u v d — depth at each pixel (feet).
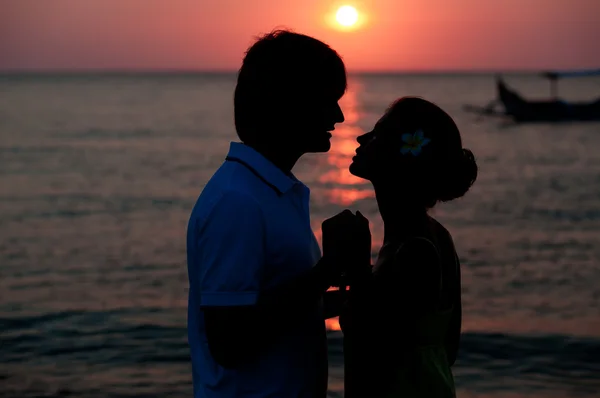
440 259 6.51
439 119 6.64
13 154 123.24
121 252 47.93
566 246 49.96
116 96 419.33
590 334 27.37
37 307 32.78
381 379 6.48
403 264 6.29
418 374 6.43
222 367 6.32
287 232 6.15
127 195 79.10
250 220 5.90
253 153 6.23
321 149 6.58
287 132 6.35
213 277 5.86
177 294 35.58
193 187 86.17
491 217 63.67
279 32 6.37
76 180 91.97
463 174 6.68
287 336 6.34
